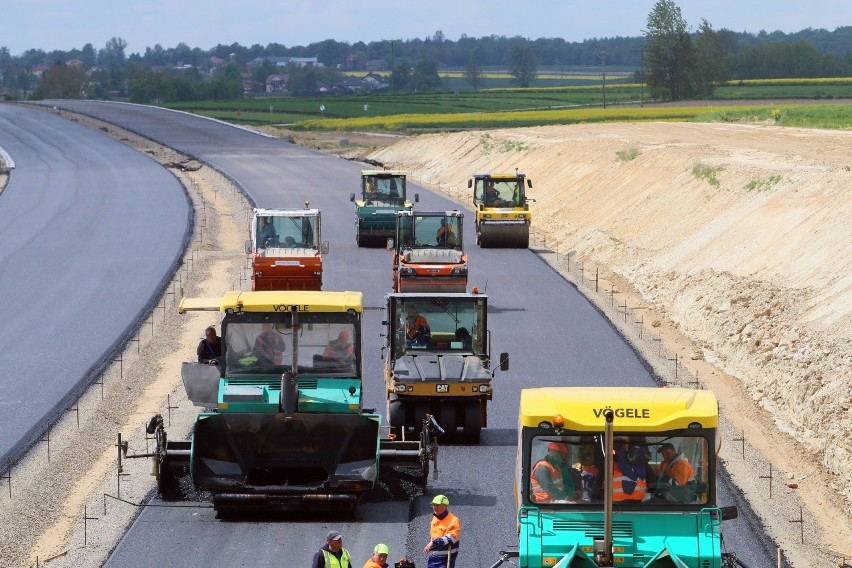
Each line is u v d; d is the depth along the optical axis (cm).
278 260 13612
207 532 7169
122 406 10212
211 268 17512
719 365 11669
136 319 13888
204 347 8456
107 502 7731
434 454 7825
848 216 13438
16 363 11862
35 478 8206
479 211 19025
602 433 5384
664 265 16212
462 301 9356
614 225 19800
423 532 7144
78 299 15288
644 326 13475
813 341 10638
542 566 5338
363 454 7581
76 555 6806
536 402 5491
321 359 7700
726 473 8381
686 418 5353
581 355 11825
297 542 6988
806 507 7869
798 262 13325
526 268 17138
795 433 9419
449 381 8856
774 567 6681
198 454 7481
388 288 15425
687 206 18200
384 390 10556
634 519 5400
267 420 7462
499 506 7606
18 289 16112
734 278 13838
